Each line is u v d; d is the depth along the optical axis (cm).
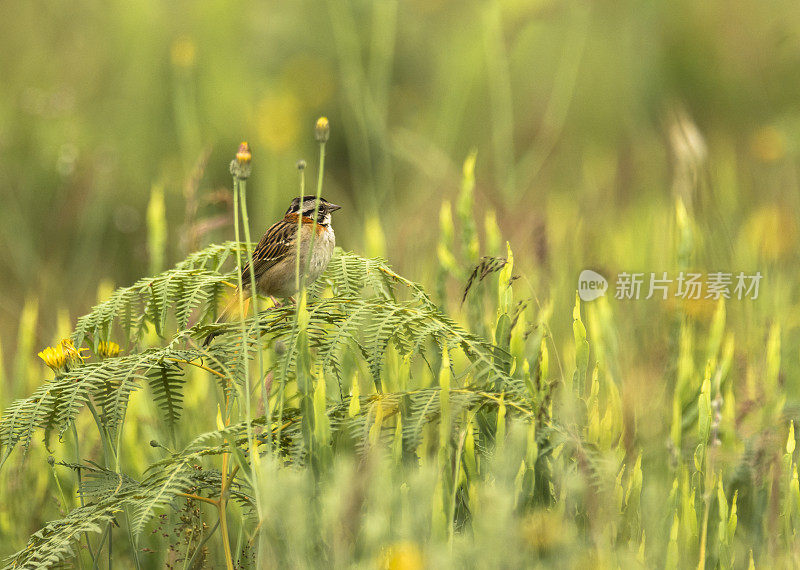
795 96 1423
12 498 598
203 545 488
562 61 1384
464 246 579
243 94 1416
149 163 1310
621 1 1572
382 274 517
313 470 406
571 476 406
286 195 1310
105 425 474
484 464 433
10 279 1149
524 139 1393
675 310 633
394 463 405
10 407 427
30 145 1288
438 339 461
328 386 544
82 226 1179
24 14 1477
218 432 429
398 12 1538
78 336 464
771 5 1509
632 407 529
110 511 423
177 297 492
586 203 1175
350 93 1174
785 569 465
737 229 934
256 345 442
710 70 1463
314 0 1498
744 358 667
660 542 440
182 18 1497
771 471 513
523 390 436
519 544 353
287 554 383
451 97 1380
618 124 1464
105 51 1461
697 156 834
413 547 353
